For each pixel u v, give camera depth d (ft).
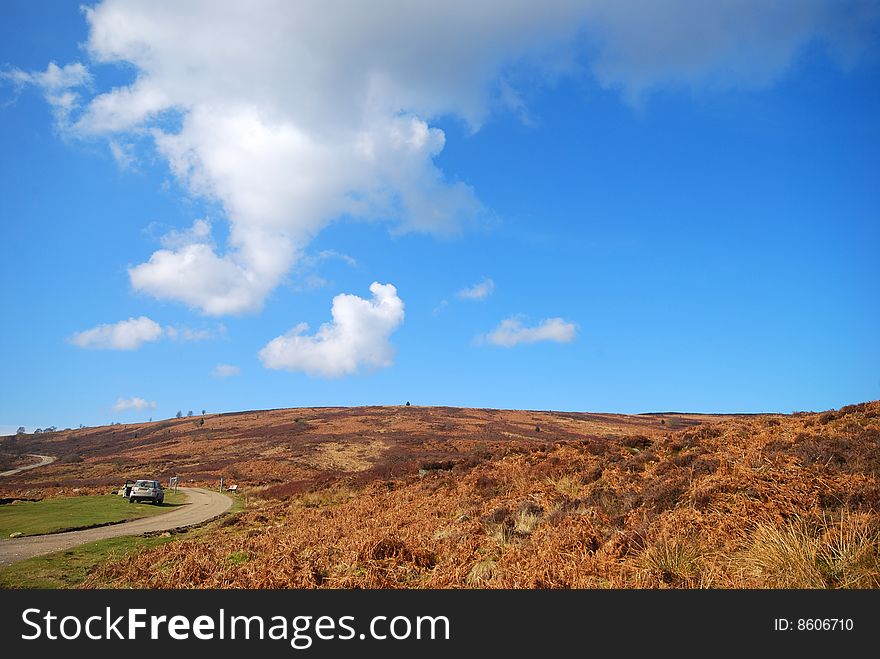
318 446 247.91
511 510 42.29
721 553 25.03
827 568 21.21
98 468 245.24
